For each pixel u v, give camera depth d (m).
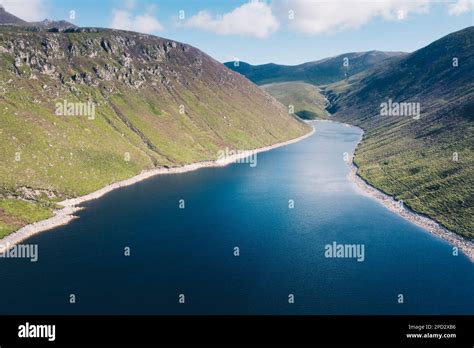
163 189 134.38
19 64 158.88
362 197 127.81
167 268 76.81
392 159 163.38
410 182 130.75
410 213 110.50
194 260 80.31
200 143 196.00
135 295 67.19
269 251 85.00
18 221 95.00
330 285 70.88
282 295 67.56
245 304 64.94
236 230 97.06
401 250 85.75
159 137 181.50
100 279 72.44
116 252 83.62
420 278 73.44
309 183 145.88
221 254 83.19
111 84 194.50
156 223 101.19
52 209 105.81
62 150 132.12
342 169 170.00
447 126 173.38
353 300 66.19
